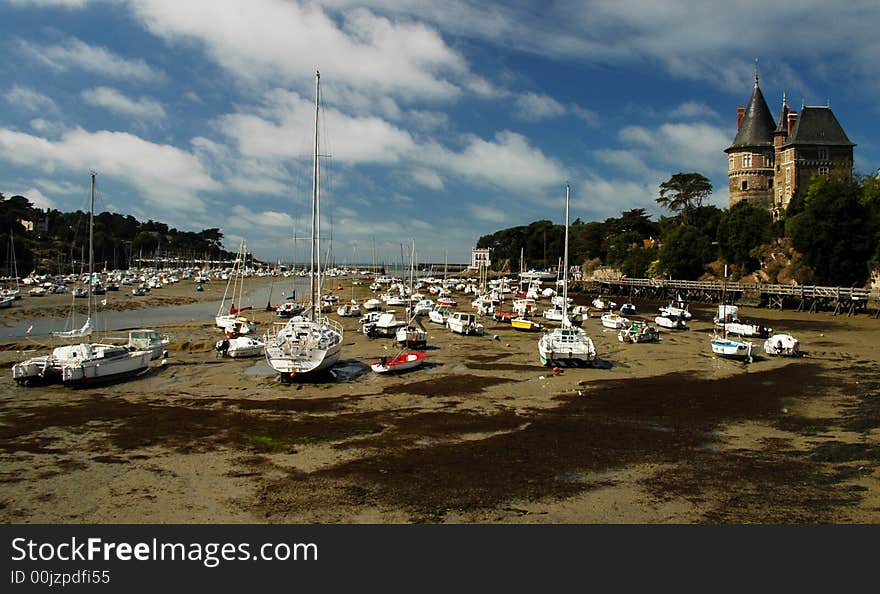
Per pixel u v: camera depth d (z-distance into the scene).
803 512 16.09
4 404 28.42
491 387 33.00
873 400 29.73
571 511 16.22
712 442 22.70
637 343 51.41
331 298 88.69
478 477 18.80
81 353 33.88
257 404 28.88
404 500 16.95
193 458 20.66
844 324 65.25
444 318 65.94
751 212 110.69
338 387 32.94
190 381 34.22
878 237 81.81
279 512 16.19
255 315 77.00
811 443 22.52
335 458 20.69
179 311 87.25
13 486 17.94
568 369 38.84
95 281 120.94
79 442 22.41
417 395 30.98
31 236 185.62
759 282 99.88
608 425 25.17
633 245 157.88
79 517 15.91
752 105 133.00
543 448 21.88
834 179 92.88
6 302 82.06
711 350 47.56
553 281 169.12
